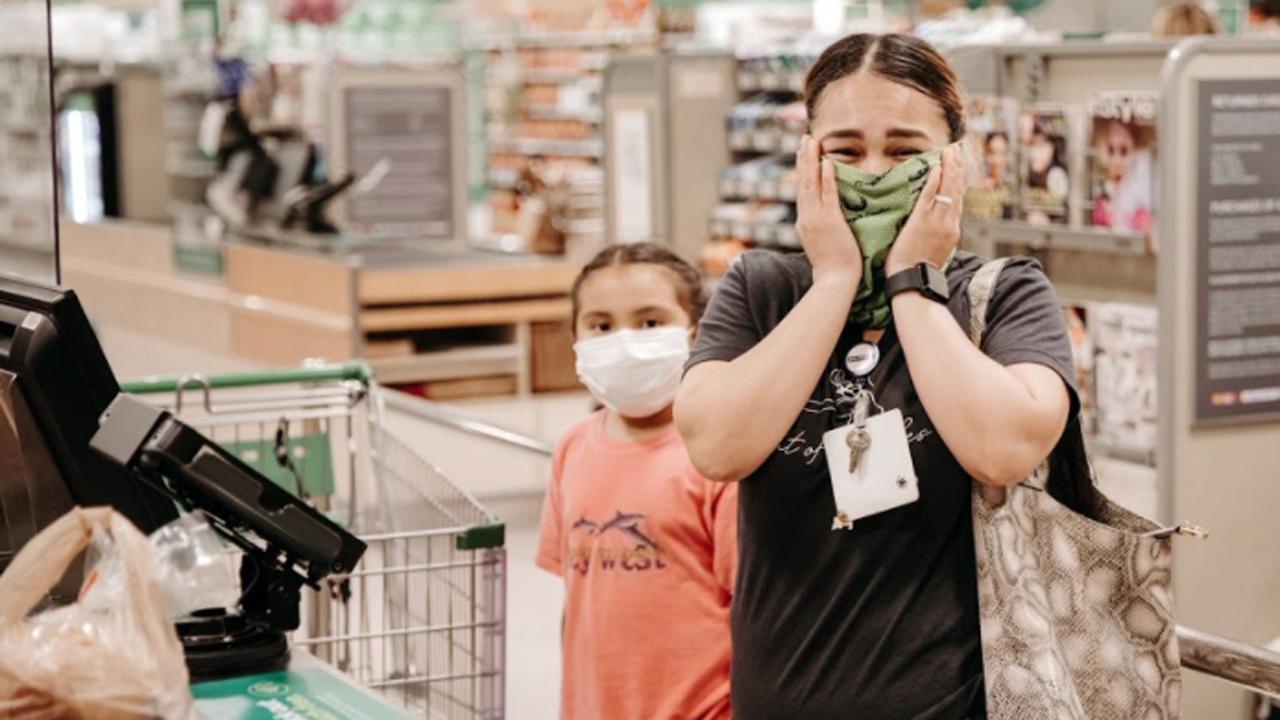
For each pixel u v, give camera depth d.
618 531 2.59
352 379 3.19
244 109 9.61
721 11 11.35
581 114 14.15
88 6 13.21
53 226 2.24
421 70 8.98
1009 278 1.89
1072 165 4.58
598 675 2.59
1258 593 4.45
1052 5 8.66
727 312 1.98
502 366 7.34
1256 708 4.33
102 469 1.82
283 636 1.75
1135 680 1.80
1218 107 4.23
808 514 1.85
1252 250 4.32
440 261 7.51
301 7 9.55
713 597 2.55
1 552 1.96
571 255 8.18
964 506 1.82
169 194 11.65
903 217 1.85
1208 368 4.31
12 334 1.82
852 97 1.88
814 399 1.87
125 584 1.45
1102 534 1.80
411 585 2.86
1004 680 1.76
